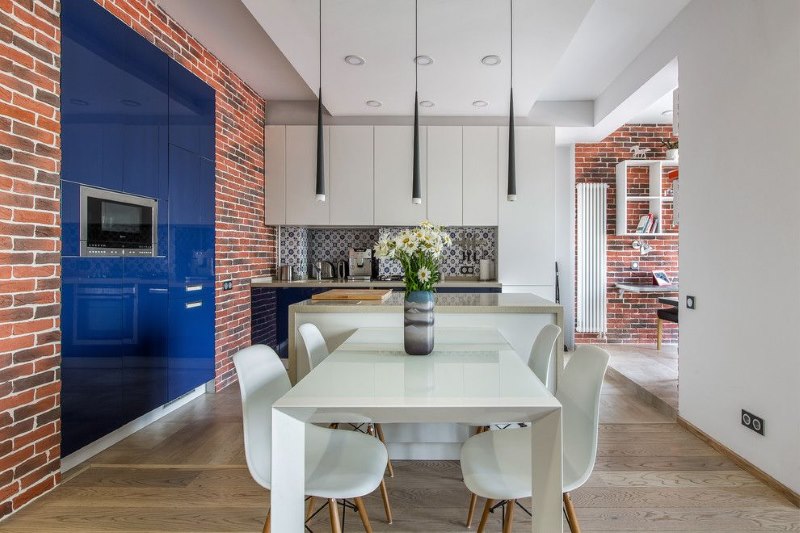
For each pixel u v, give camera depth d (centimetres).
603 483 210
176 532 173
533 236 445
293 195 451
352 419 129
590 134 477
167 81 292
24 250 188
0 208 177
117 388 249
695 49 266
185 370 316
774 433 203
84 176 223
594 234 509
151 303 279
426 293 174
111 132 242
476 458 143
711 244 249
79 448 223
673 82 343
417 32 274
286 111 457
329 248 507
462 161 446
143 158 269
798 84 188
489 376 143
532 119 455
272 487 116
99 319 236
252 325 424
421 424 239
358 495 126
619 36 325
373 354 176
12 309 182
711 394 251
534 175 445
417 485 211
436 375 144
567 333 526
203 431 275
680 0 275
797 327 190
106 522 179
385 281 452
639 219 503
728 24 234
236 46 341
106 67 238
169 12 295
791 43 191
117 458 237
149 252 276
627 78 377
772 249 203
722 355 240
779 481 201
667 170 499
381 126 448
